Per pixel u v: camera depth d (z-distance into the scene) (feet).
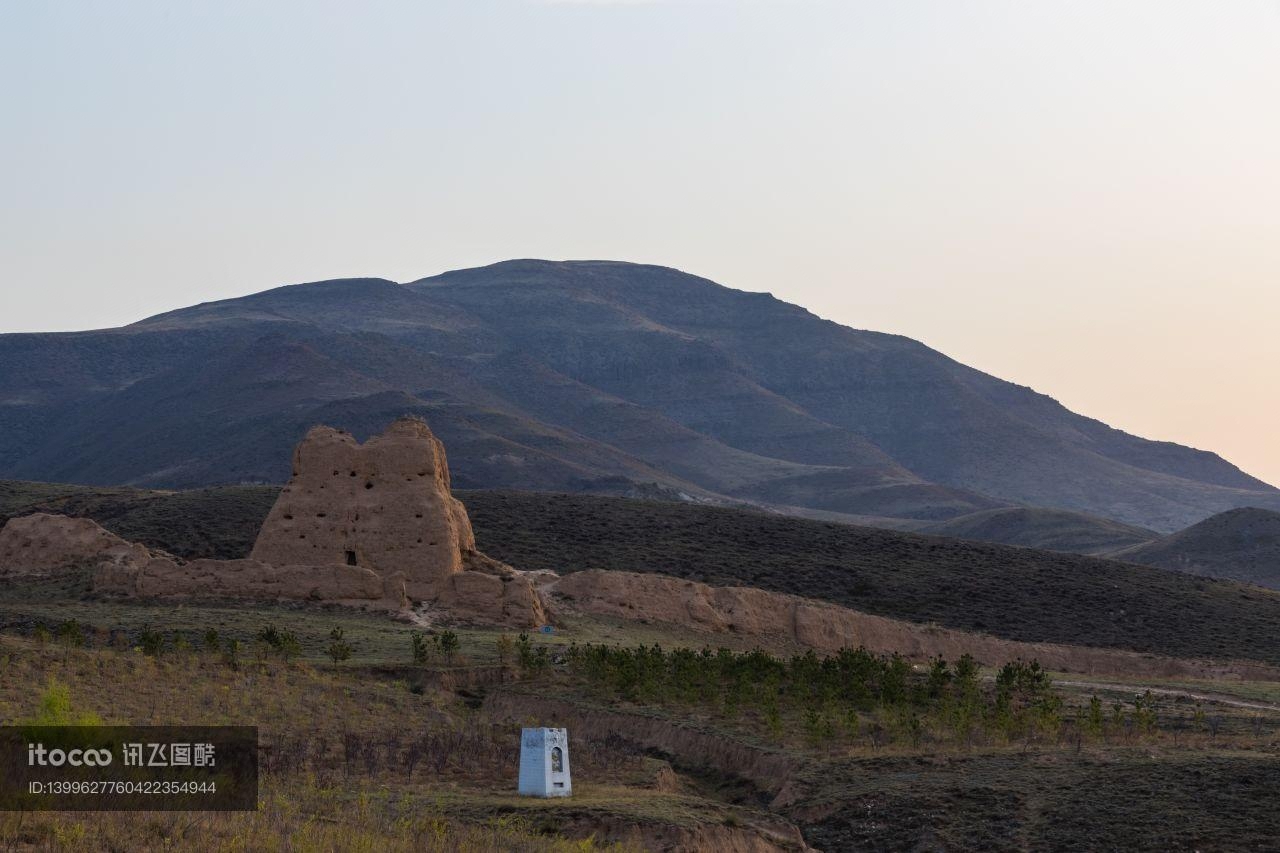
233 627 253.65
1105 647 362.74
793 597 343.05
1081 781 175.22
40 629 238.27
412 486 293.64
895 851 164.35
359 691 214.48
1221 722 227.81
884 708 221.05
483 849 131.95
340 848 125.80
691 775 199.21
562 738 166.20
